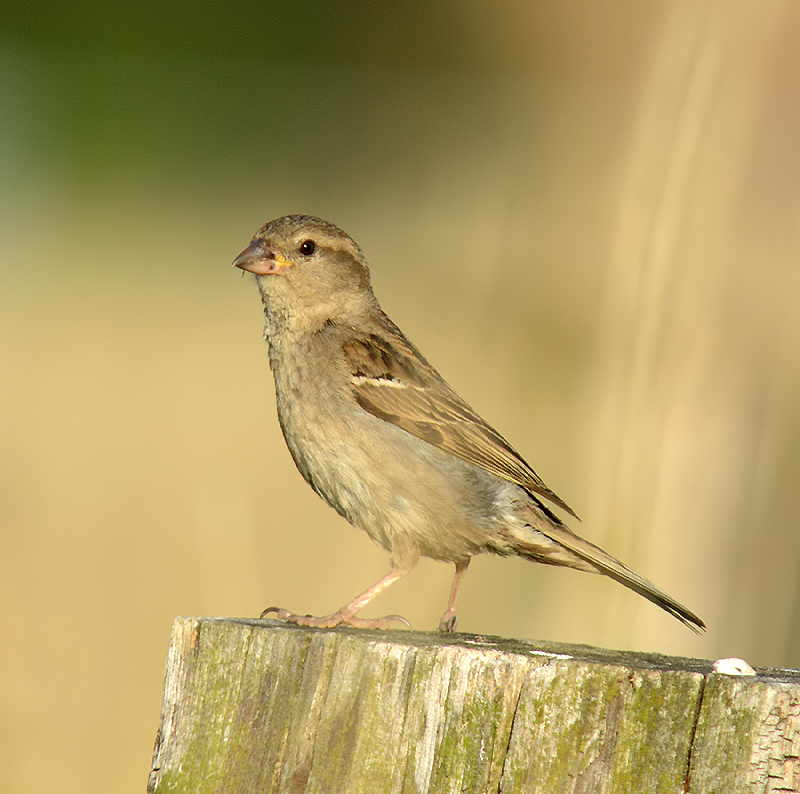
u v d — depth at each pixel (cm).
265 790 574
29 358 2111
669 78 1087
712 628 1066
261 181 3011
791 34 1088
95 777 1030
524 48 3475
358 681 566
